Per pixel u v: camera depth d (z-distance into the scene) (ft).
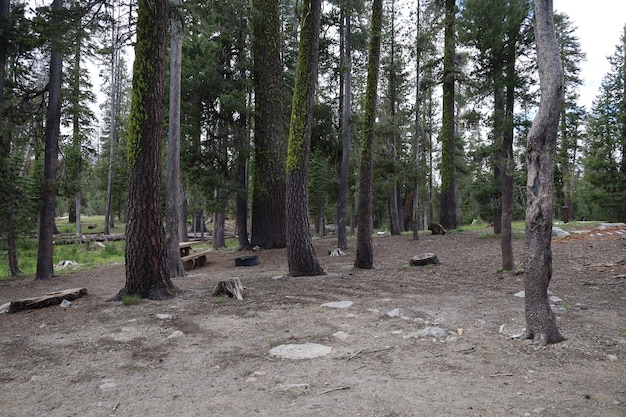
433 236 63.72
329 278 32.48
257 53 60.49
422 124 76.74
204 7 37.42
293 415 10.21
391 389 11.59
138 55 26.25
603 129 89.40
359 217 37.50
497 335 16.24
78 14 29.48
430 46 55.67
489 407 10.29
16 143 50.24
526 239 15.66
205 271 45.60
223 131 61.93
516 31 29.89
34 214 45.85
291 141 34.68
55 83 43.80
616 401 10.37
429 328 16.93
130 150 26.58
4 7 38.93
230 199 66.23
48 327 20.80
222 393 11.85
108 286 36.32
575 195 125.29
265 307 23.09
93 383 13.16
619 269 28.76
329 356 14.61
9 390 12.94
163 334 18.44
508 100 31.50
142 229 26.45
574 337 15.38
